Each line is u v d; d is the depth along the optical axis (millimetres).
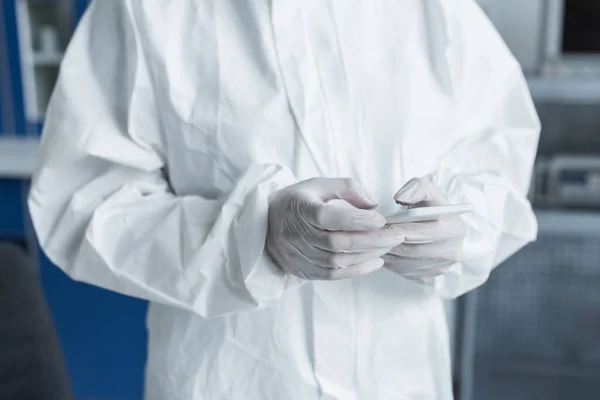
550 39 2010
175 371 826
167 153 812
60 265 814
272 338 787
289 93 771
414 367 833
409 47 824
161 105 785
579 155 1937
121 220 776
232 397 807
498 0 2223
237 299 730
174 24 784
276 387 800
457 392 2076
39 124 2621
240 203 715
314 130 775
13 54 2547
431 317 833
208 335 803
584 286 1917
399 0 831
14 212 2297
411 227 695
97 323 2244
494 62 861
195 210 752
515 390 2006
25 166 2240
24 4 2529
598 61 1982
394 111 807
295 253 671
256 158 772
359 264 656
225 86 773
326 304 782
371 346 805
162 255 745
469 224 783
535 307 1957
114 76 809
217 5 789
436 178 789
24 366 863
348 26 800
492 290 1967
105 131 789
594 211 1875
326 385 795
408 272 735
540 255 1918
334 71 790
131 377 2264
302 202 651
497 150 867
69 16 2533
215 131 778
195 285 735
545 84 1842
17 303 901
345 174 792
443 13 822
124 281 762
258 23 776
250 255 692
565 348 1969
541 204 1920
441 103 837
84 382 2291
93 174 815
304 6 786
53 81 2635
